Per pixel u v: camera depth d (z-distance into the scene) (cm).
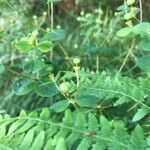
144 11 81
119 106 40
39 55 34
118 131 25
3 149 24
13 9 45
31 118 27
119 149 24
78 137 25
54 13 92
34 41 29
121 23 66
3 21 57
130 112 40
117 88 32
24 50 29
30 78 33
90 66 57
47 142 24
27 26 55
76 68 32
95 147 24
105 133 25
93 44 56
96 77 36
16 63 59
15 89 32
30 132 25
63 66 51
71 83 34
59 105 29
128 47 61
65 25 85
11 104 53
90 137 25
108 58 59
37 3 75
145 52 62
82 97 30
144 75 54
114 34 65
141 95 30
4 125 26
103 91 32
